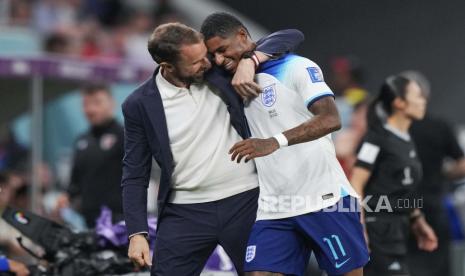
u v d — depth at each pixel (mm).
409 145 22828
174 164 18000
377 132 22703
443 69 52469
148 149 18172
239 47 17375
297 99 17016
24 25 45812
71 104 40594
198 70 17219
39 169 30953
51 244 21094
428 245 23734
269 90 17203
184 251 18141
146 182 18281
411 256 28156
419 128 28516
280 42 17406
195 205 18172
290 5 54844
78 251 21016
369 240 22688
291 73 17016
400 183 22609
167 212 18359
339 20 54188
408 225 23141
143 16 51844
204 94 17797
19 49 42938
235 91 17625
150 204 32219
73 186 30000
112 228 21281
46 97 31641
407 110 22734
